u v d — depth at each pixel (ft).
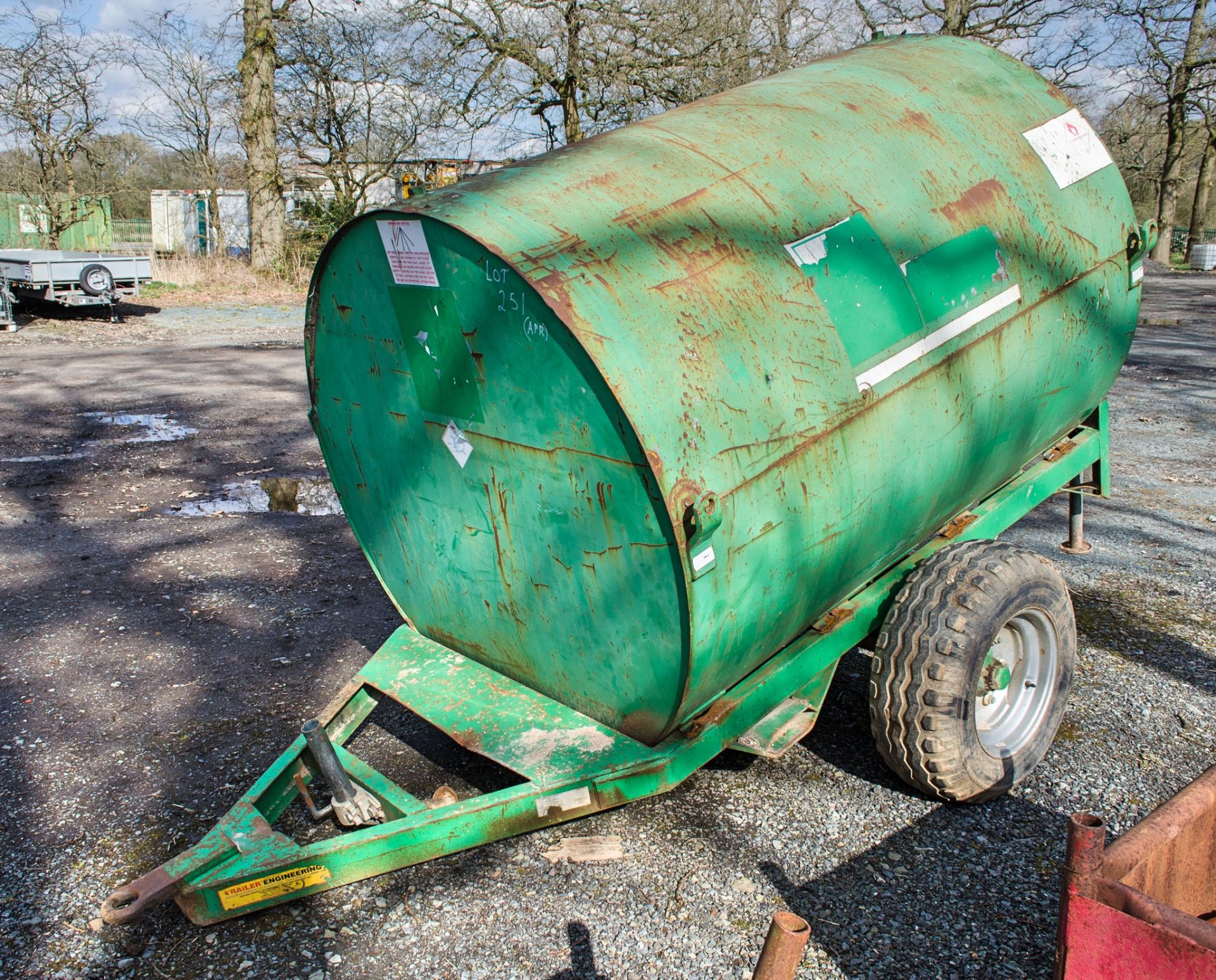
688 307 8.23
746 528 8.20
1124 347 13.69
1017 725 10.91
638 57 69.26
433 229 8.57
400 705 13.41
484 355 8.68
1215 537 19.66
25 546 19.48
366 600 16.96
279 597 17.06
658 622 8.31
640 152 9.45
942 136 11.18
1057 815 10.59
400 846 8.64
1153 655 14.42
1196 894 6.23
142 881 8.02
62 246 103.24
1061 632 10.94
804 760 11.73
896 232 10.05
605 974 8.36
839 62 12.34
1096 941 5.05
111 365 41.16
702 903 9.23
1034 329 11.48
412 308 9.23
